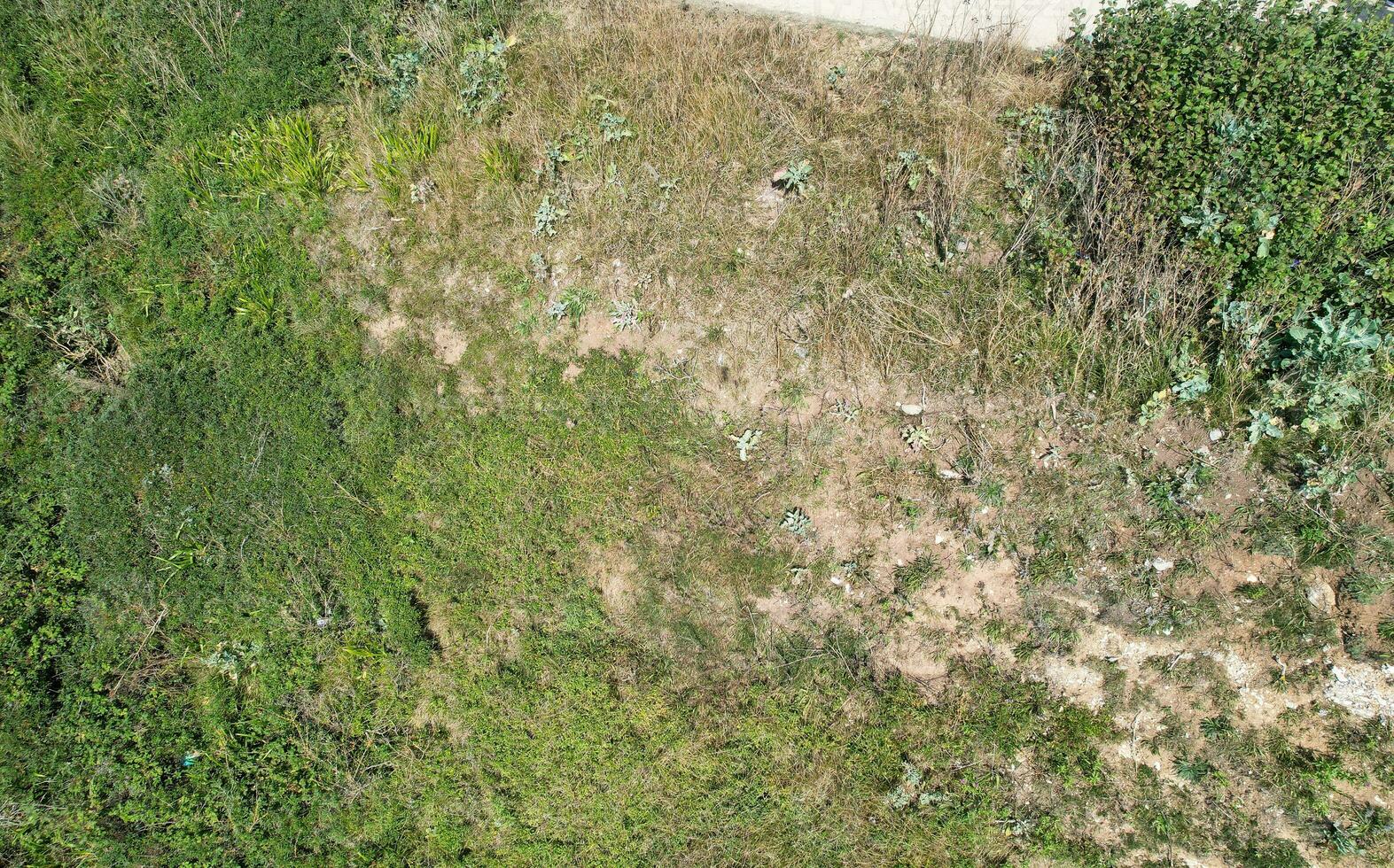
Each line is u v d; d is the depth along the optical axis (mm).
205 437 6434
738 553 6051
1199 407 5879
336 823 5828
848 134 6629
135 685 6082
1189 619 5664
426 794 5848
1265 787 5484
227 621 6148
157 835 5805
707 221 6480
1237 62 5555
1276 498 5758
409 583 6141
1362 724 5449
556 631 6062
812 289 6309
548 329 6480
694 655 5961
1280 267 5457
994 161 6480
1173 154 5641
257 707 6016
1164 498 5793
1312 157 5477
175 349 6617
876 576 5988
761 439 6188
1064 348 5984
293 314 6633
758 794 5719
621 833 5727
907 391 6160
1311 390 5594
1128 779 5594
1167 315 5809
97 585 6230
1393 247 5508
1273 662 5594
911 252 6332
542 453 6273
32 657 6062
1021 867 5555
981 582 5898
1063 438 5984
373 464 6312
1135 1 6328
